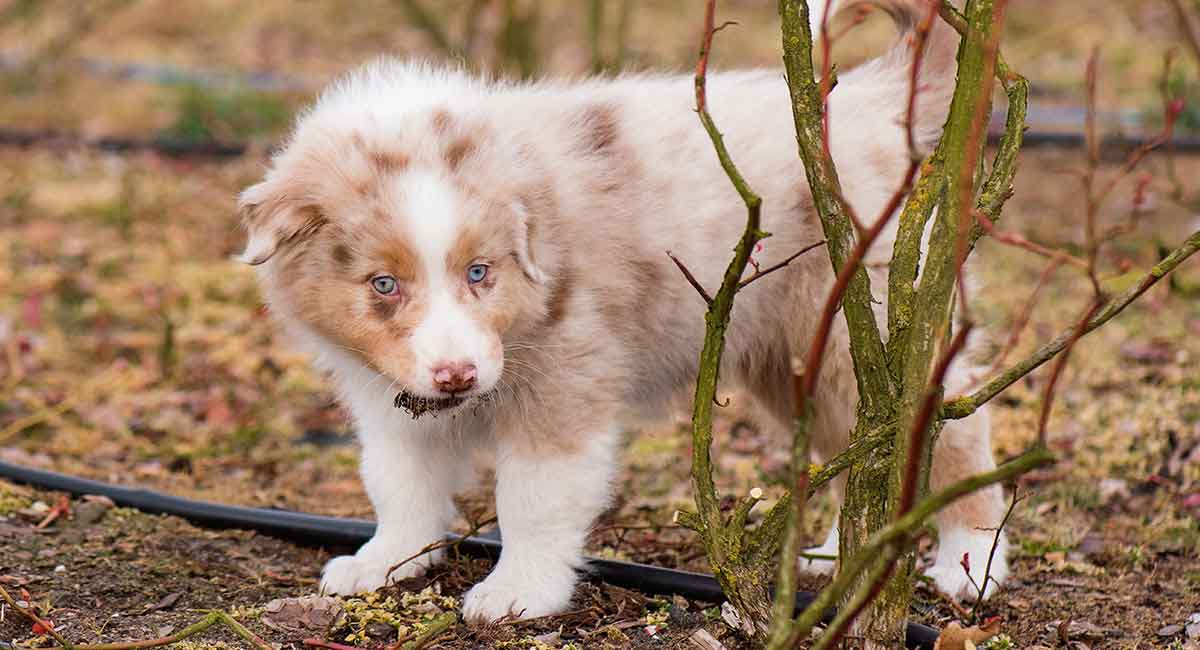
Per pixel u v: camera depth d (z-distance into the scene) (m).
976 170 1.67
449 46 3.12
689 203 1.86
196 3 4.89
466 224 1.76
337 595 1.87
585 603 1.86
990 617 1.87
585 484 1.84
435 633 1.77
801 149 1.68
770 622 1.69
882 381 1.68
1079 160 3.10
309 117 1.87
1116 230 1.85
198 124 3.54
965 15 1.65
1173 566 1.96
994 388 1.67
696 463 1.71
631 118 1.88
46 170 3.37
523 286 1.79
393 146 1.79
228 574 1.91
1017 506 2.06
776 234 1.88
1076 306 2.49
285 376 2.42
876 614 1.68
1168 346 2.38
